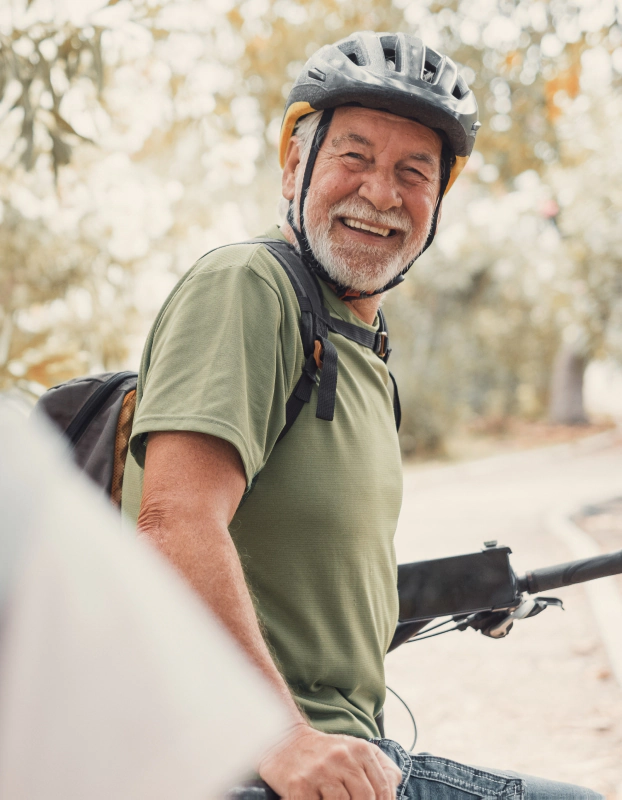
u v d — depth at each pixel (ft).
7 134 17.51
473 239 72.38
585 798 5.60
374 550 5.27
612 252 54.95
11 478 1.96
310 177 6.01
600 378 112.37
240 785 3.64
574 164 51.65
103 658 1.92
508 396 88.63
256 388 4.74
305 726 3.93
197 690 2.05
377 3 31.30
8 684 1.81
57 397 5.93
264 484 4.90
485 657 15.53
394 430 5.85
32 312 19.38
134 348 19.69
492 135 32.53
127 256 18.85
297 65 32.14
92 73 14.87
